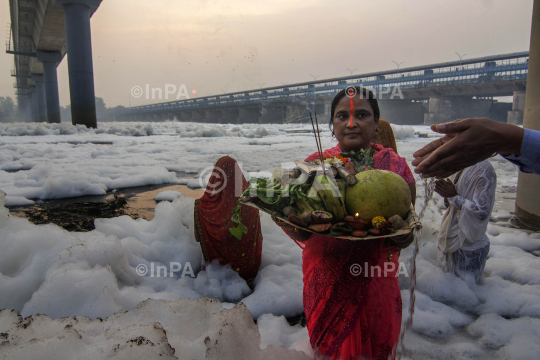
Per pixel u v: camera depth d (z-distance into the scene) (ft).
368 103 6.08
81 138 62.64
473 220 8.29
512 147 3.78
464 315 7.40
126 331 4.42
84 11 99.45
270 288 8.13
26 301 7.04
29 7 136.56
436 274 8.63
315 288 5.23
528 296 7.84
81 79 101.40
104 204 16.79
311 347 5.40
